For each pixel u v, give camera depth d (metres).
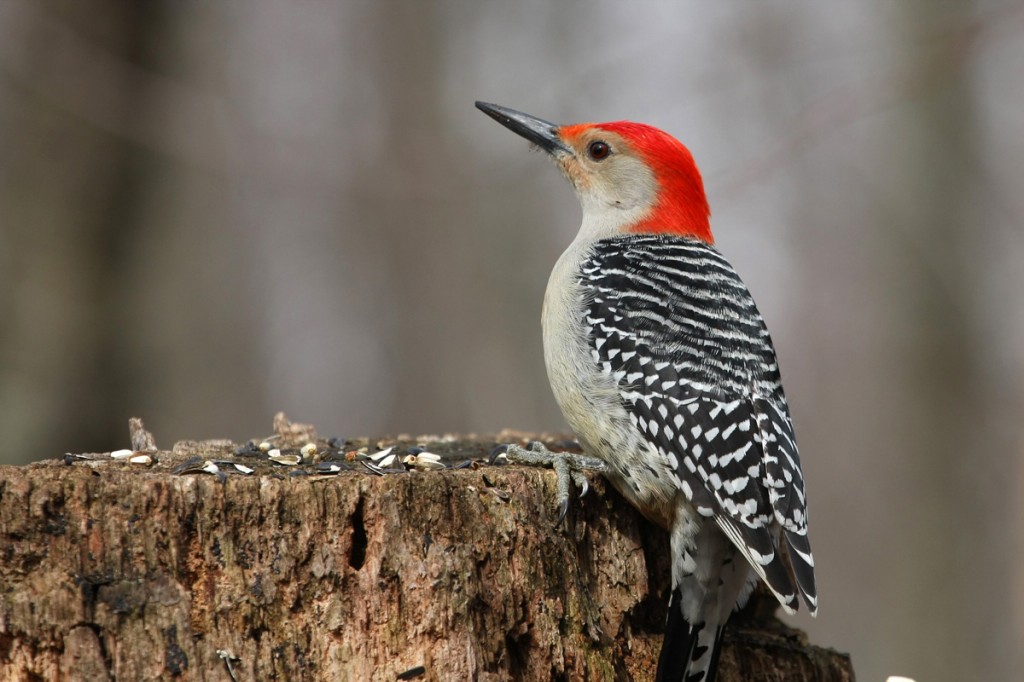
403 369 19.77
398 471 6.67
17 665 5.80
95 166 13.86
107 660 5.85
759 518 6.84
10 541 5.82
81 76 13.79
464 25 20.73
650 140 8.90
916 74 14.37
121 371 13.99
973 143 18.59
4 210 13.43
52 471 6.01
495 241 19.97
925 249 18.70
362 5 20.81
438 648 6.20
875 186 19.45
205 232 18.98
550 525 6.81
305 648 6.09
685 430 7.06
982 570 17.53
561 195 19.95
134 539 5.93
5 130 13.56
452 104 20.23
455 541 6.38
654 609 7.58
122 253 14.25
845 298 20.03
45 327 13.33
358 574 6.18
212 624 5.99
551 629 6.60
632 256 8.19
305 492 6.14
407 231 20.08
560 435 9.91
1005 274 18.56
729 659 7.66
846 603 18.08
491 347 19.62
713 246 9.10
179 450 7.42
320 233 20.42
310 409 19.62
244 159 18.06
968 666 17.14
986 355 18.34
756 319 7.89
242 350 19.53
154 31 14.77
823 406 19.48
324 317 20.19
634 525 7.45
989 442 18.05
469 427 19.22
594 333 7.54
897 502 18.45
